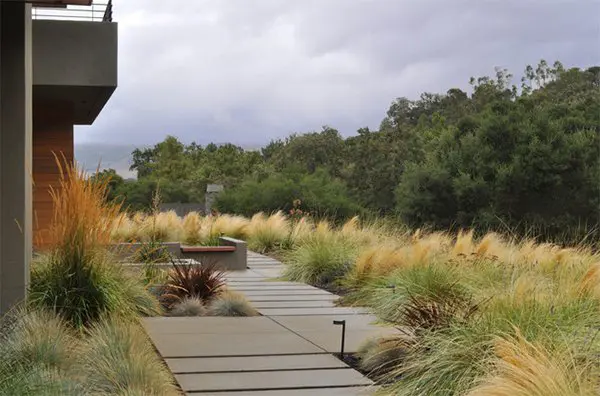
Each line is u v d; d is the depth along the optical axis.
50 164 18.03
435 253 11.52
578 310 6.18
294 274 13.54
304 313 9.59
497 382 4.40
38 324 6.44
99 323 7.69
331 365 6.55
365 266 11.62
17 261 8.18
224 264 15.58
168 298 10.11
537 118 32.25
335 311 9.80
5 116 8.30
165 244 14.95
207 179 55.44
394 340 6.50
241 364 6.57
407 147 46.28
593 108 33.88
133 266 10.63
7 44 8.34
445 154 34.62
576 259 10.91
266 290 12.15
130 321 8.31
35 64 13.55
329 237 15.61
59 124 18.03
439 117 50.19
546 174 30.92
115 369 5.44
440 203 32.53
